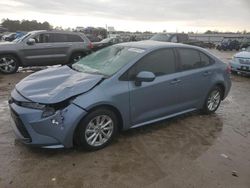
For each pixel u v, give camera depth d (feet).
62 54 39.58
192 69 18.37
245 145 15.75
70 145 13.15
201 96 19.33
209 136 16.70
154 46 16.70
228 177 12.35
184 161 13.51
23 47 36.17
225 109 22.57
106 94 13.80
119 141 15.29
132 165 12.89
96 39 96.43
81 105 12.96
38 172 12.03
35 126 12.54
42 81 14.46
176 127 17.84
